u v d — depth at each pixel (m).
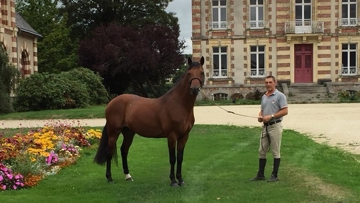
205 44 45.69
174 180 9.48
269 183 9.55
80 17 57.12
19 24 38.62
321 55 44.78
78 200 8.54
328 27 44.78
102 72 45.97
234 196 8.58
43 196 8.84
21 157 10.59
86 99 34.06
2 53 28.92
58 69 51.19
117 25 48.88
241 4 45.34
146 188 9.40
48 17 52.44
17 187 9.43
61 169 11.38
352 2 44.78
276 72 45.31
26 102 31.31
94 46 47.12
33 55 40.44
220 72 45.91
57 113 27.17
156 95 50.53
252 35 45.31
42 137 13.41
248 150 14.34
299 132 18.83
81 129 16.56
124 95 10.00
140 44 46.38
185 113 9.20
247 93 45.19
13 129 20.05
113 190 9.29
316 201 8.08
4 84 28.86
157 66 47.62
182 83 9.22
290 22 44.69
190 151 14.16
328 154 13.25
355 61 44.91
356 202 7.98
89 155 13.67
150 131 9.45
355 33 44.47
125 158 10.24
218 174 10.69
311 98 42.19
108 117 9.94
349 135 17.62
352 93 43.88
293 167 11.20
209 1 45.47
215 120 24.59
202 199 8.42
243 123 22.91
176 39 48.75
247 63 45.44
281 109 9.52
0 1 33.88
